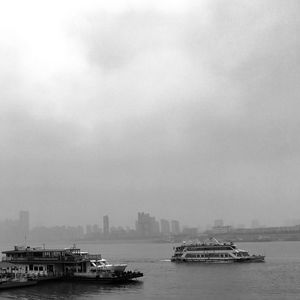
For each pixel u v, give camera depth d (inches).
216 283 5600.4
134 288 5191.9
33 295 4793.3
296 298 4456.2
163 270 7347.4
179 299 4493.1
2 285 5128.0
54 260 5674.2
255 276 6269.7
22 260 5856.3
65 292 4928.6
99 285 5359.3
